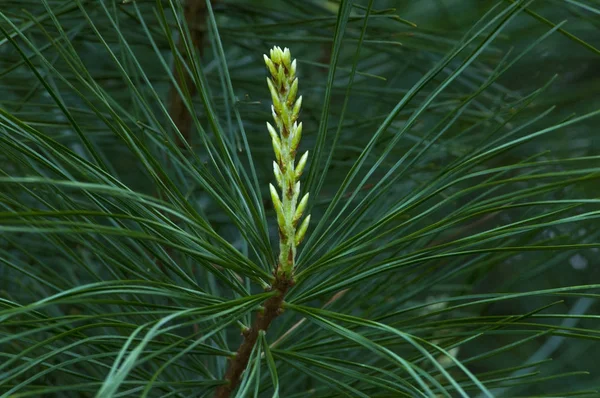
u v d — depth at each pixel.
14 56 0.94
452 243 0.70
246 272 0.71
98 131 0.93
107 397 0.60
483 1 1.23
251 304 0.69
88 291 0.67
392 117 0.72
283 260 0.71
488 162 1.19
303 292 0.73
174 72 0.99
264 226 0.72
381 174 1.02
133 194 0.65
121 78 0.96
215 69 1.07
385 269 0.71
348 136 1.03
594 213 0.68
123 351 0.62
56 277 0.87
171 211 0.67
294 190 0.70
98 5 0.91
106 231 0.64
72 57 0.71
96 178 0.70
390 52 1.06
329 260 0.71
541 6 1.19
